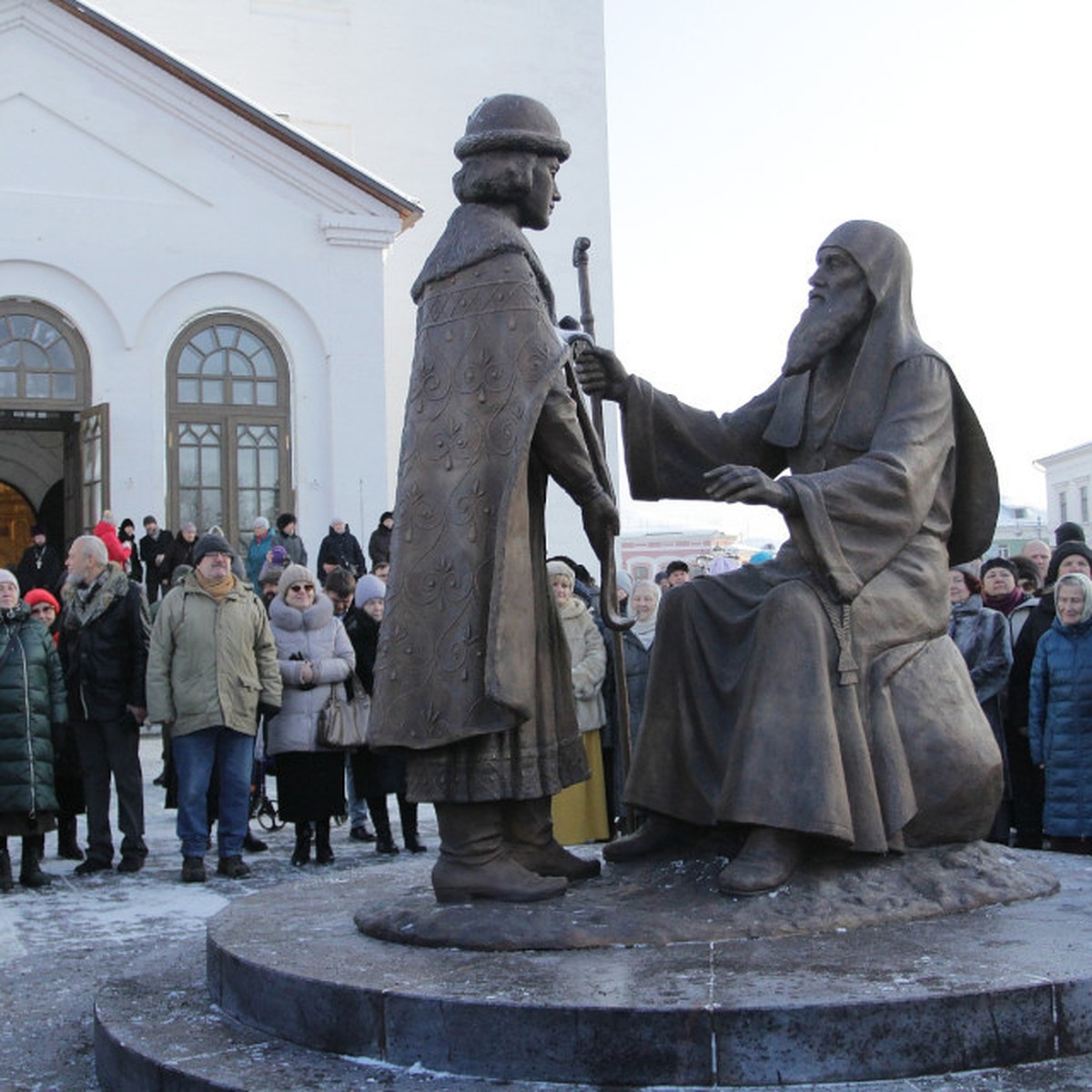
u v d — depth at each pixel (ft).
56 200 68.90
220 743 29.25
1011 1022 12.16
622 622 16.90
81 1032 17.03
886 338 16.83
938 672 16.15
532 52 97.25
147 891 27.66
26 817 27.73
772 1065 11.85
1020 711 27.12
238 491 71.20
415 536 15.52
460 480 15.40
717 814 15.19
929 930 14.34
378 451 72.90
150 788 44.11
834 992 12.19
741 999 12.07
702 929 14.15
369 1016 12.87
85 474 69.72
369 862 30.91
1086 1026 12.39
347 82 94.48
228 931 15.70
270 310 71.82
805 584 15.62
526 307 15.69
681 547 110.22
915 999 11.99
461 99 96.02
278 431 71.82
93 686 30.01
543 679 15.51
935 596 16.34
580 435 15.83
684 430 18.02
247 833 32.68
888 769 15.42
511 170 16.19
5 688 27.84
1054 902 15.72
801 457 17.47
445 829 15.40
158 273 70.23
